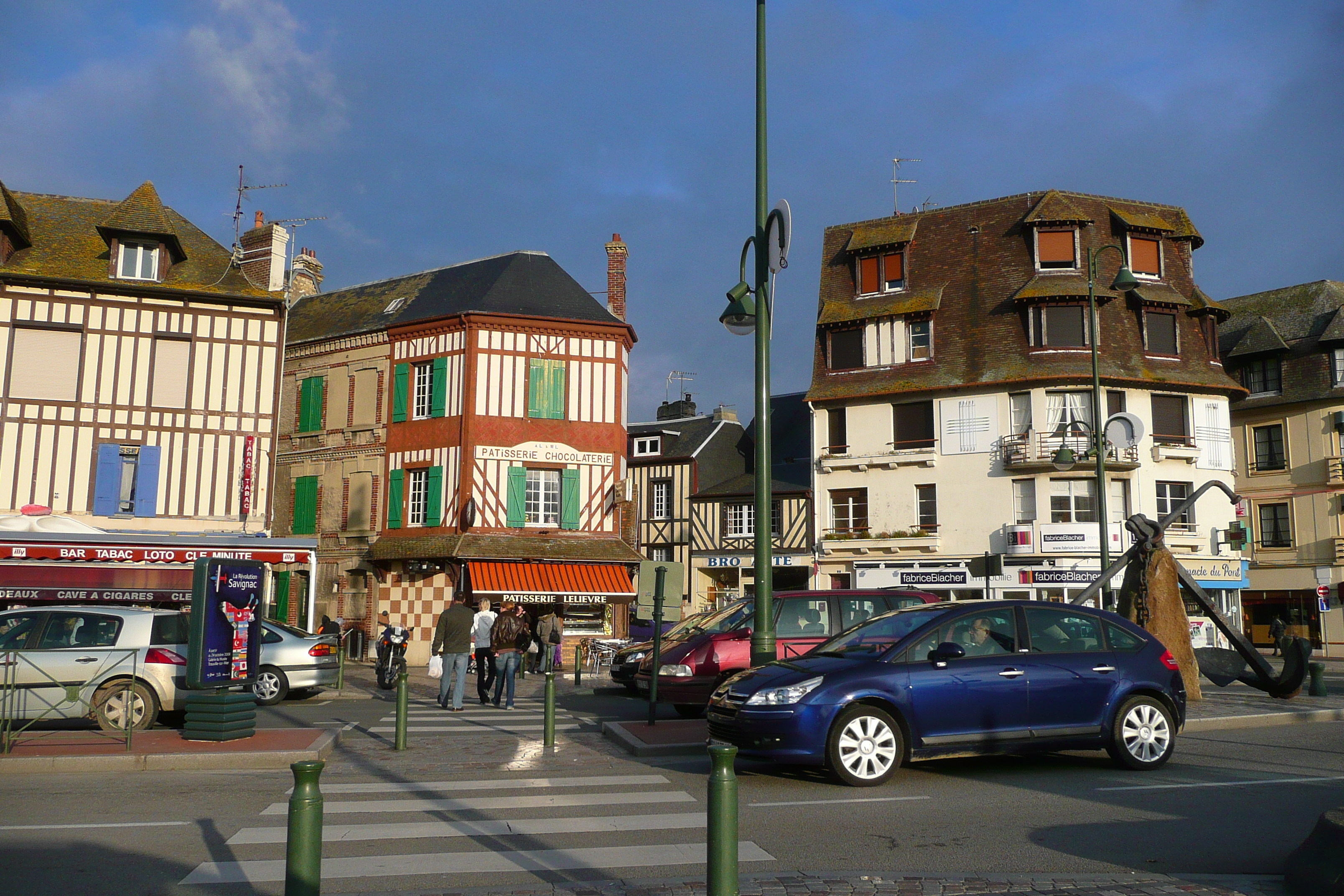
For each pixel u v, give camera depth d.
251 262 31.25
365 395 30.42
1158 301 32.00
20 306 24.14
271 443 25.45
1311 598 35.59
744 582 36.50
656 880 5.41
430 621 27.94
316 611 29.88
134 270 25.28
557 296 30.28
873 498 33.00
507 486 28.27
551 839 6.43
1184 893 5.00
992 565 19.55
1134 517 15.68
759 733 8.14
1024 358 31.64
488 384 28.52
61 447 24.03
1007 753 8.50
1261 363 37.53
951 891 5.07
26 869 5.68
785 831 6.55
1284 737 11.20
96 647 11.88
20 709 11.30
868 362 34.00
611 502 29.12
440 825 6.87
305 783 4.05
